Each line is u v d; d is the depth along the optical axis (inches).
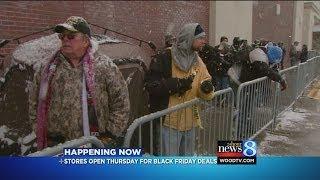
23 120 130.6
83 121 89.2
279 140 166.7
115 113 93.4
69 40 86.9
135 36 343.3
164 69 115.4
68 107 89.2
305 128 141.6
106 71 90.5
